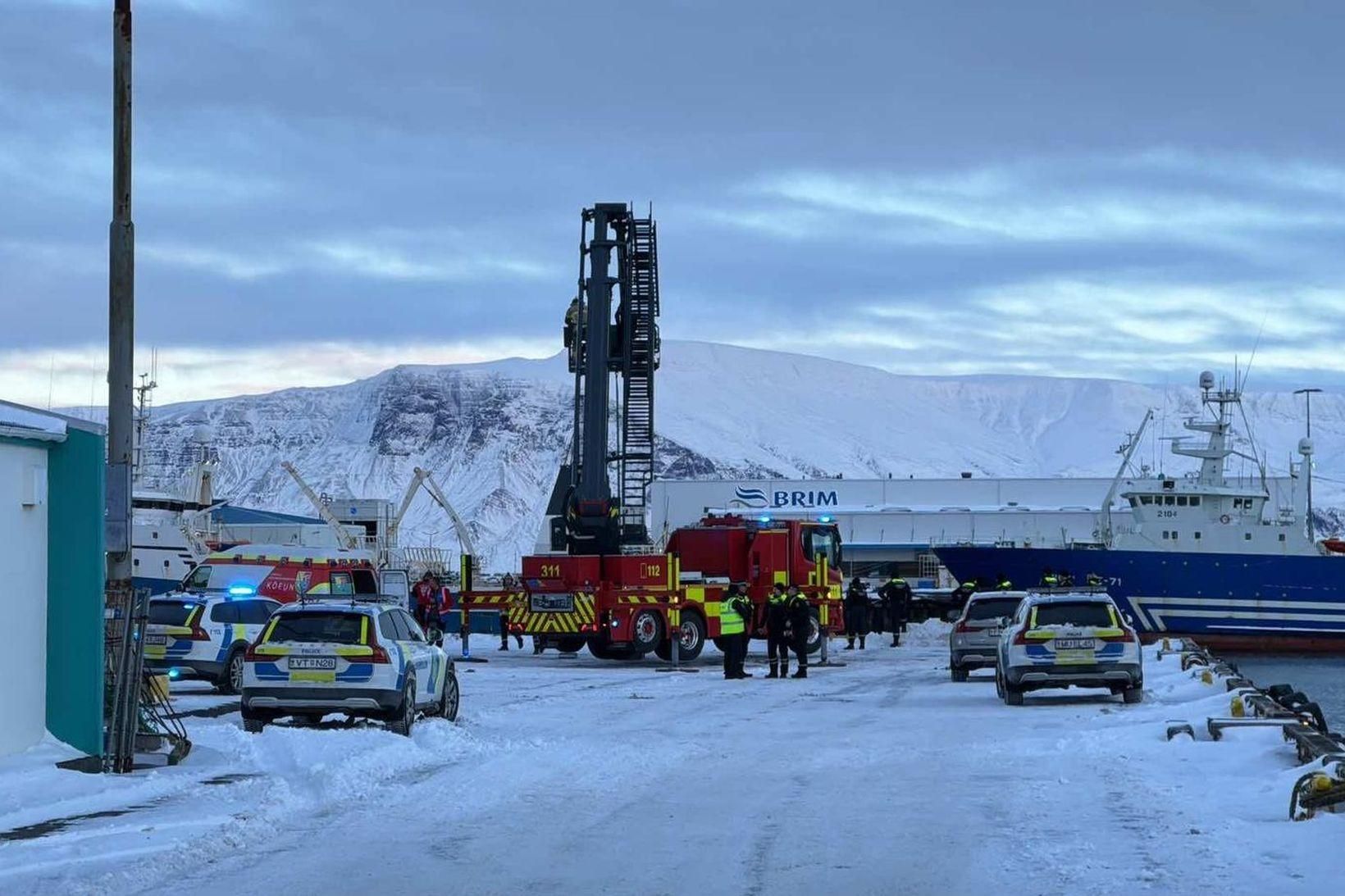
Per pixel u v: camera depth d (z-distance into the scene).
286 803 13.53
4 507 15.00
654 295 43.25
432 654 21.12
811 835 11.85
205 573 33.72
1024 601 25.64
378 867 10.62
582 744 18.83
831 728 21.23
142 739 16.67
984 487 110.38
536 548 68.50
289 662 19.28
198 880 10.17
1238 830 11.60
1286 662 55.91
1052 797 13.77
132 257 16.88
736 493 110.44
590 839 11.77
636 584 38.75
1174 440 66.19
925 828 12.14
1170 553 61.16
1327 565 60.00
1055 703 25.52
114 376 16.67
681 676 34.19
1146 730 19.09
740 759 17.20
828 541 43.16
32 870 10.48
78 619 15.80
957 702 26.19
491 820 12.73
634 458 44.03
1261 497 63.19
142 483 75.44
